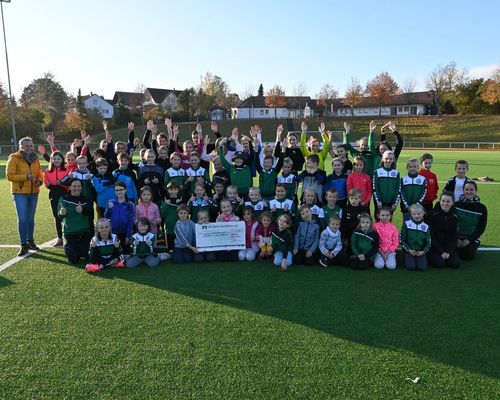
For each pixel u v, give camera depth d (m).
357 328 3.92
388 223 5.89
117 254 5.83
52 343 3.63
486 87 60.31
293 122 59.12
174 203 6.64
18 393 2.95
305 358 3.39
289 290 4.92
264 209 6.78
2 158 31.75
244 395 2.92
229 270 5.71
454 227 5.88
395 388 3.01
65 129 53.22
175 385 3.03
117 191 6.36
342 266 5.89
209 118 76.06
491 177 17.02
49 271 5.61
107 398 2.89
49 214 9.87
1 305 4.44
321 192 7.36
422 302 4.56
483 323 4.05
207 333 3.81
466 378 3.14
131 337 3.73
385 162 6.80
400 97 76.31
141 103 91.94
